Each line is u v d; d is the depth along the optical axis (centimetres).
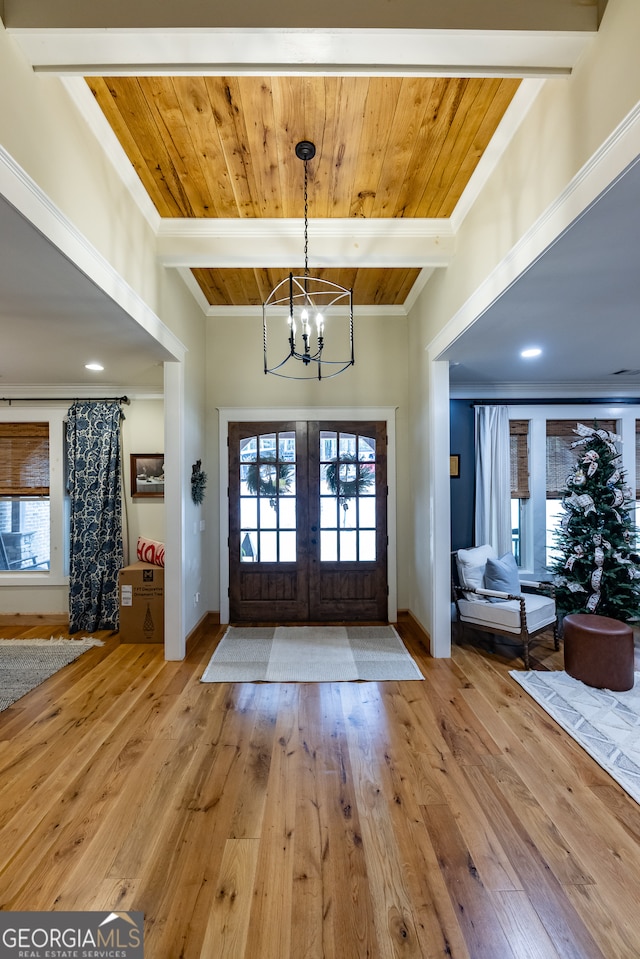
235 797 203
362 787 210
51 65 164
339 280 391
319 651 377
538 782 213
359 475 458
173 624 362
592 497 405
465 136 226
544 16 151
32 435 472
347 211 295
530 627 350
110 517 450
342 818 190
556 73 167
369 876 162
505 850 173
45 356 352
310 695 301
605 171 146
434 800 201
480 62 165
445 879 160
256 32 152
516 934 141
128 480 468
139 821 188
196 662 357
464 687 313
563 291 229
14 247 178
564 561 416
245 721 268
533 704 289
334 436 460
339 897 153
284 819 189
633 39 133
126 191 253
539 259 195
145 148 233
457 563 399
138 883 159
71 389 462
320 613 458
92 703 290
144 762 229
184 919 146
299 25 151
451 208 293
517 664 352
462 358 370
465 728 260
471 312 277
